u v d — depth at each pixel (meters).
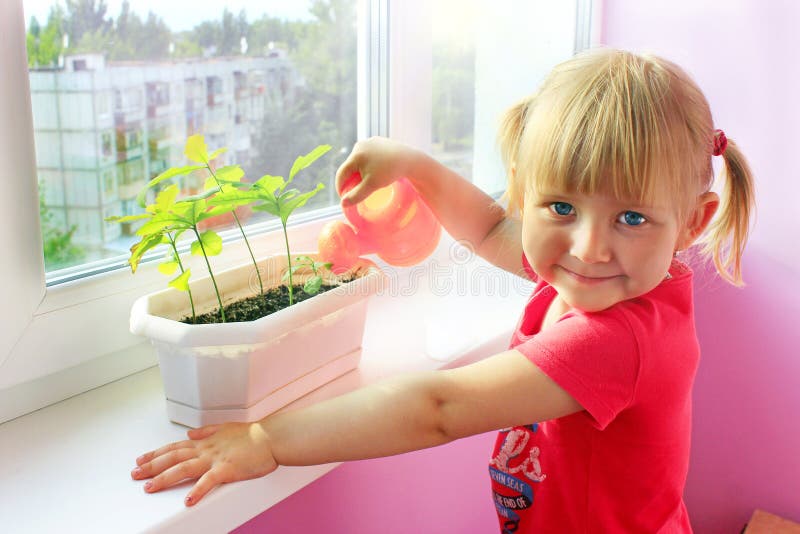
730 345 1.37
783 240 1.29
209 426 0.69
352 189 0.83
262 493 0.67
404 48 1.06
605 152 0.64
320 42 1.01
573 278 0.69
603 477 0.80
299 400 0.76
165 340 0.66
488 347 0.97
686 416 0.82
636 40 1.37
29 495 0.62
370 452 0.67
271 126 0.97
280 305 0.78
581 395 0.67
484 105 1.29
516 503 0.89
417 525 1.22
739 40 1.27
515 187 0.80
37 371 0.74
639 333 0.69
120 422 0.74
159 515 0.60
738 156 0.82
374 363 0.88
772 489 1.39
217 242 0.71
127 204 0.82
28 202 0.69
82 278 0.77
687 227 0.73
